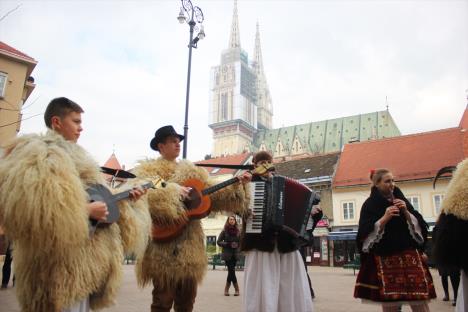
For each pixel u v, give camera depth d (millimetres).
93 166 2930
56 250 2439
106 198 2891
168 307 4215
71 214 2410
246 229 4465
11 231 2443
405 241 4180
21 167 2412
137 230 3074
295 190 4559
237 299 9031
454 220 3816
